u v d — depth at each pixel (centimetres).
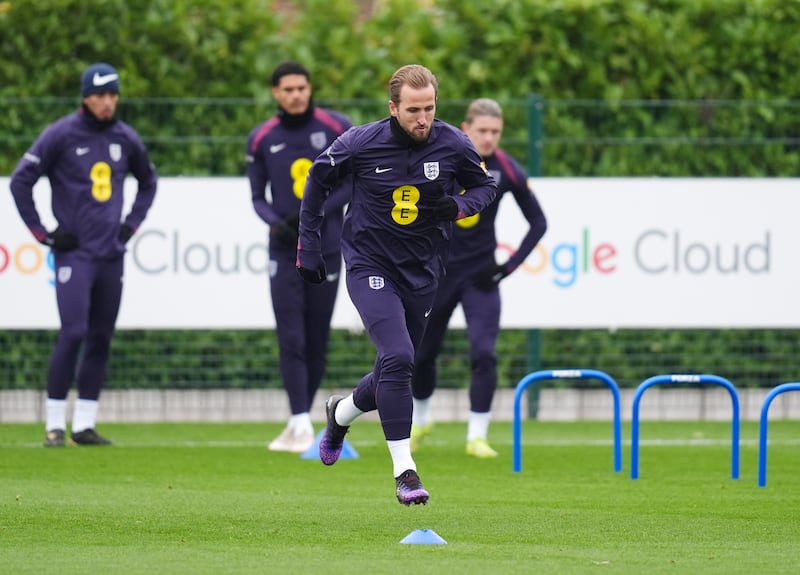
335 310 5169
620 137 5366
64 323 4278
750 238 5278
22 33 5262
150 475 3612
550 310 5228
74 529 2633
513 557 2327
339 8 5438
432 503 3080
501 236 5150
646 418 5447
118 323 5091
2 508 2922
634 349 5394
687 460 4088
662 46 5500
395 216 2719
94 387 4422
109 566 2209
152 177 4434
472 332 4106
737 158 5403
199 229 5097
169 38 5328
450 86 5412
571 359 5375
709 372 5422
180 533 2591
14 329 5056
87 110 4278
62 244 4231
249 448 4353
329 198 4209
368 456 4144
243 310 5122
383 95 5394
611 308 5241
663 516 2889
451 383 5378
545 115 5325
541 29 5444
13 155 5103
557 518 2845
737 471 3606
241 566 2209
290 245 4166
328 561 2264
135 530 2625
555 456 4175
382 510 2942
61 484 3391
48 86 5278
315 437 4281
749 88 5553
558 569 2200
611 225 5234
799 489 3391
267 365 5288
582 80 5494
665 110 5391
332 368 5294
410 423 2636
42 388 5216
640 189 5244
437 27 5478
